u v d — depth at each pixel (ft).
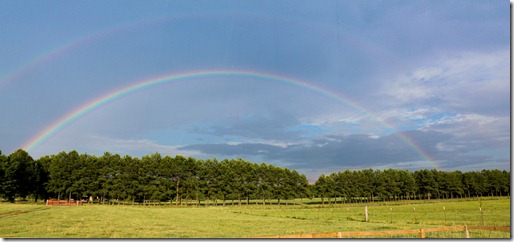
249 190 395.34
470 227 83.56
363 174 490.49
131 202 370.32
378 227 100.58
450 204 319.27
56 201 317.63
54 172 322.34
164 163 370.32
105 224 102.27
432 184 518.37
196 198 375.04
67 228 88.79
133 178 356.59
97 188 339.57
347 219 141.69
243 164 405.59
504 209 218.59
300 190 418.51
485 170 558.56
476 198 507.71
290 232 87.20
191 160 383.04
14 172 282.15
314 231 89.25
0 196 282.56
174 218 136.05
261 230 92.27
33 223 99.14
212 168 390.83
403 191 508.12
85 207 193.06
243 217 151.74
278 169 416.46
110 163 352.08
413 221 129.18
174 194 373.20
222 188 387.96
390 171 519.60
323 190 447.01
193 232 86.07
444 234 77.46
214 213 185.26
